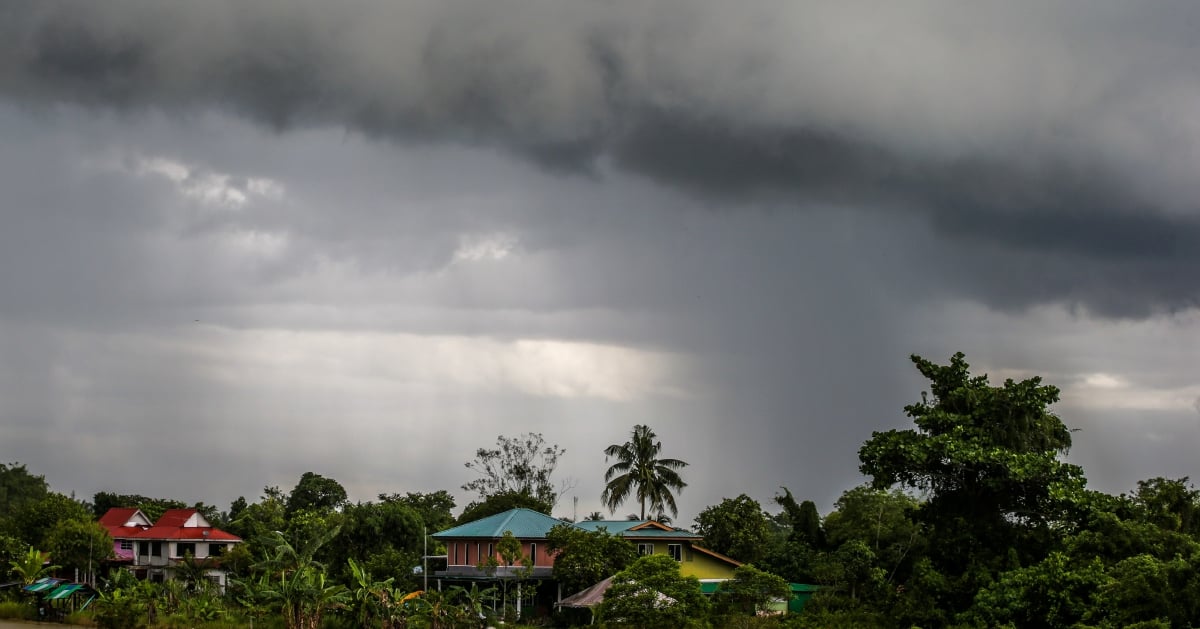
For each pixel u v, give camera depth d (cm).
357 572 7169
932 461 6281
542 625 7862
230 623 7519
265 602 7362
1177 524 5669
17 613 8644
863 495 9444
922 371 6694
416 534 10212
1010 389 6347
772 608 7325
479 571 8738
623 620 6216
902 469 6506
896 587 7038
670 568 6397
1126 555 5353
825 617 6444
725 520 9481
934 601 6025
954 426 6362
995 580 5862
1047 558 5556
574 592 8100
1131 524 5466
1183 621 4681
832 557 7912
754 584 6525
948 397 6556
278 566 7306
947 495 6512
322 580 7081
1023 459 6041
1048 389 6322
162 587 8562
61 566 10288
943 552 6269
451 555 9206
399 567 9262
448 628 7019
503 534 8656
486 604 8388
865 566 7456
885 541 8512
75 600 8844
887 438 6550
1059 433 6531
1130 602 4756
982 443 6234
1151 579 4719
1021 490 6272
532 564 8619
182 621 7631
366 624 7006
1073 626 5044
